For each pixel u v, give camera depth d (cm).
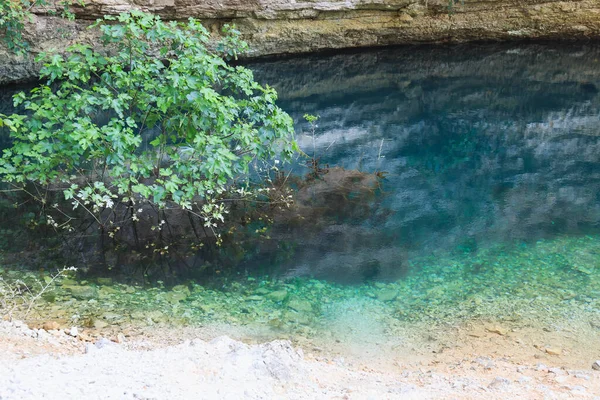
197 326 569
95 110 835
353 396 391
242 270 697
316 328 579
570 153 1138
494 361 513
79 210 819
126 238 759
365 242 777
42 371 377
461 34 1939
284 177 943
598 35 1947
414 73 1667
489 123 1302
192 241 760
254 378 404
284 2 1719
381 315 608
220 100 779
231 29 890
